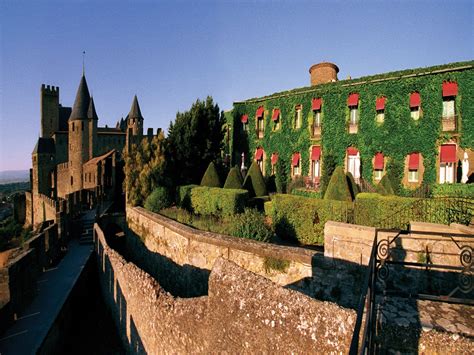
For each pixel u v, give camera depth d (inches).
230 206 667.4
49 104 2706.7
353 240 325.4
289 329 169.6
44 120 2682.1
